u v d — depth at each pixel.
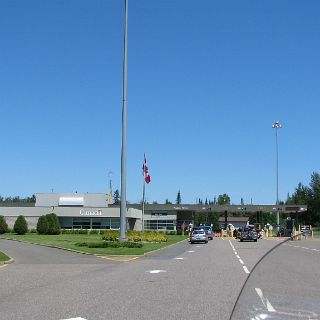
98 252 31.39
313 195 137.75
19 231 73.38
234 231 82.88
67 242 44.75
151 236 53.44
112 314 9.87
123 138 36.12
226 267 21.53
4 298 12.38
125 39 36.16
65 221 88.81
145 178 60.75
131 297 12.30
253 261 25.12
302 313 4.79
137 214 96.69
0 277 17.62
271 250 6.44
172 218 100.00
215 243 53.03
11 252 32.50
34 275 18.31
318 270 9.22
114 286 14.73
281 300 5.06
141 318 9.37
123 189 36.38
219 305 10.84
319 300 5.12
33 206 91.06
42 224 73.25
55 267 22.06
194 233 53.81
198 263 24.16
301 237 9.23
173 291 13.43
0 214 86.44
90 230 81.19
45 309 10.61
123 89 36.06
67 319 9.41
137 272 19.44
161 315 9.67
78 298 12.23
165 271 19.80
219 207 93.69
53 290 13.89
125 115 36.03
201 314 9.70
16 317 9.68
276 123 85.94
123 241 36.75
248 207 91.75
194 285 14.84
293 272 6.19
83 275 18.28
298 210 88.56
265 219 126.19
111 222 89.00
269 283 5.50
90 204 95.81
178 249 39.25
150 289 13.94
